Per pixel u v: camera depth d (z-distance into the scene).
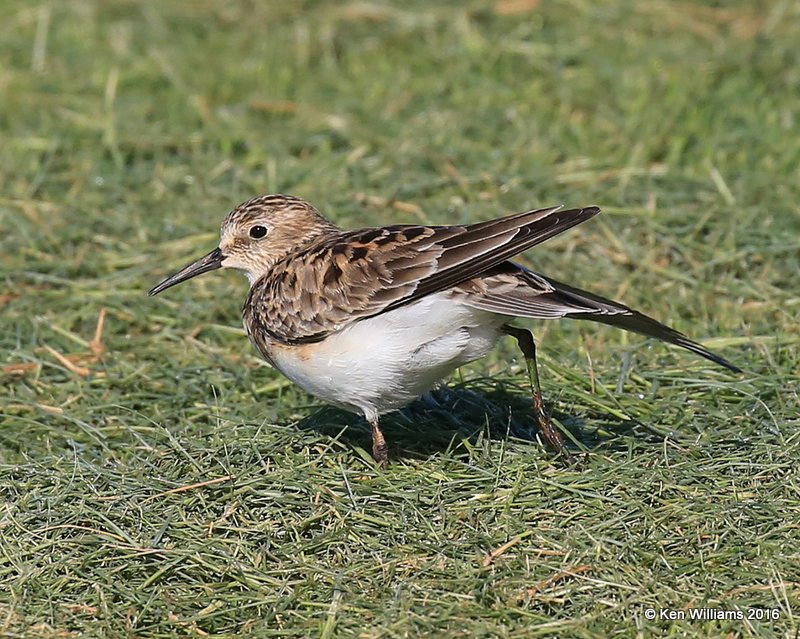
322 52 21.45
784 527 11.02
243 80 20.56
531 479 11.84
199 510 11.71
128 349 14.88
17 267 16.22
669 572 10.61
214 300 15.55
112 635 10.29
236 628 10.41
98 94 20.44
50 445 13.09
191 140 18.98
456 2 22.42
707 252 16.06
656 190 17.30
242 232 13.27
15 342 14.87
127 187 18.06
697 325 14.82
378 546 11.09
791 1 21.98
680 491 11.58
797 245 15.90
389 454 12.57
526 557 10.84
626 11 21.91
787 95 19.73
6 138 19.27
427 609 10.29
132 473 12.21
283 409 13.48
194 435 12.99
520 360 14.09
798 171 17.72
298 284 11.87
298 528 11.40
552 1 22.22
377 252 11.62
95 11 22.64
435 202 17.34
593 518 11.30
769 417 12.72
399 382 11.74
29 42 21.77
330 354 11.74
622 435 12.61
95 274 16.27
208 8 22.73
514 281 11.36
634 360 14.02
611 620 10.17
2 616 10.53
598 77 20.19
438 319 11.36
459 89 20.17
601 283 15.70
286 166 18.27
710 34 21.34
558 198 17.34
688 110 19.31
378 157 18.36
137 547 11.14
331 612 10.33
